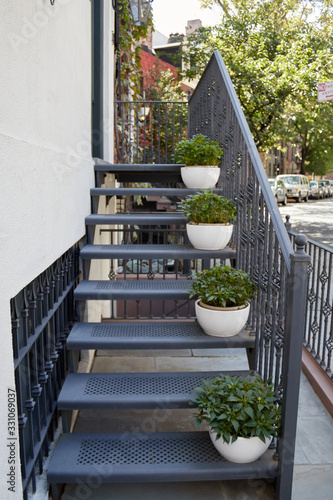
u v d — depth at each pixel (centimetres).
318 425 292
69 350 270
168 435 238
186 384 252
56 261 247
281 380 218
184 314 581
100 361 390
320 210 1920
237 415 206
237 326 262
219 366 379
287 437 206
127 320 453
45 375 220
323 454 261
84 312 313
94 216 328
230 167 341
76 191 289
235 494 224
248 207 283
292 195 2252
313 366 358
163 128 948
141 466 210
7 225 151
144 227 788
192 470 208
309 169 2612
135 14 611
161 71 1121
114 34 561
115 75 597
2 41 149
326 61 1304
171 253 307
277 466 213
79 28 302
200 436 238
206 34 1423
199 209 313
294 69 1284
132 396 236
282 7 1433
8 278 152
